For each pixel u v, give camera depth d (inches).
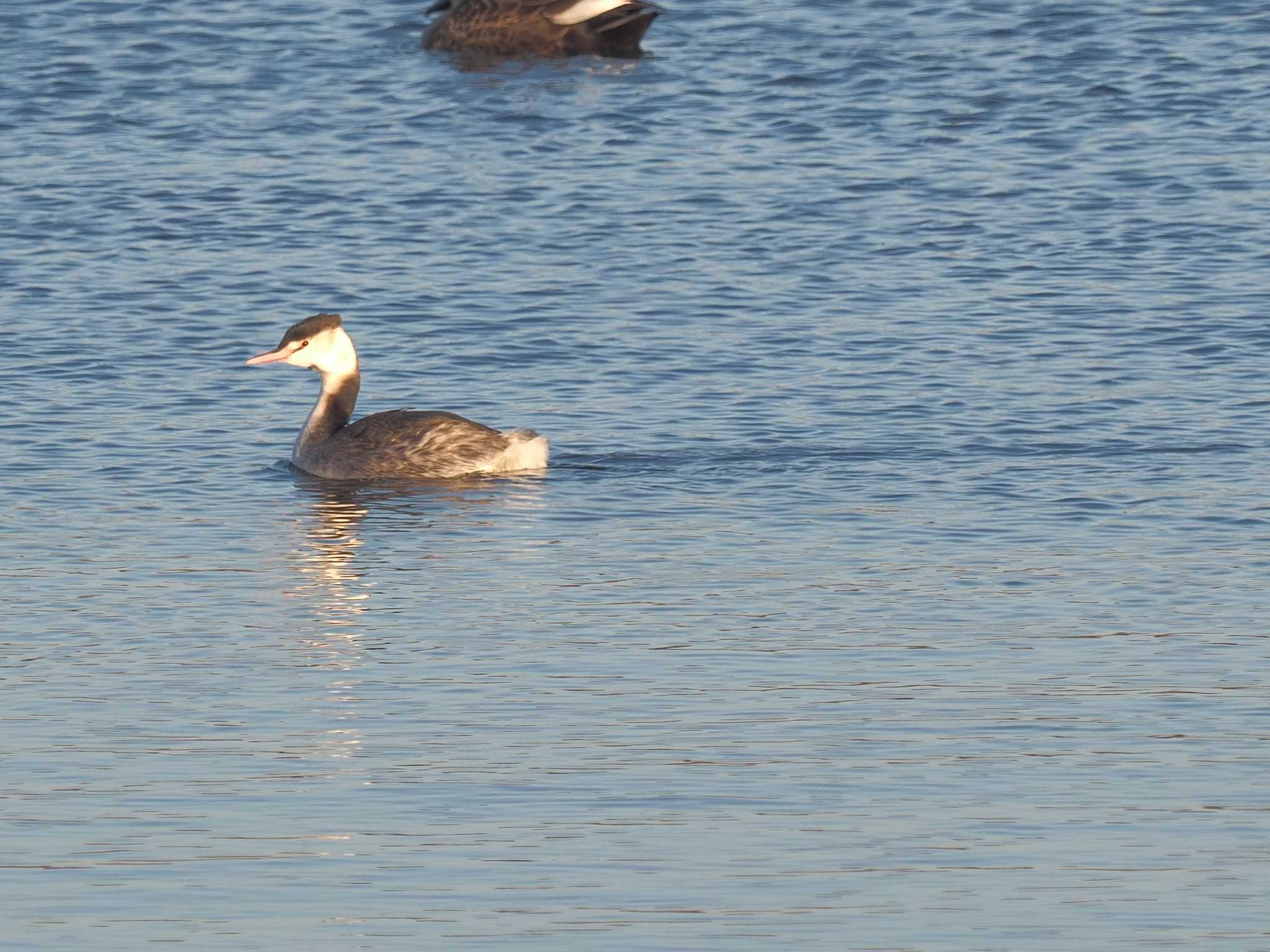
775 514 774.5
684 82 1534.2
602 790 522.6
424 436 842.2
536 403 928.9
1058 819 503.5
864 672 607.8
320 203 1246.9
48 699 589.3
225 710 580.4
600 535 754.8
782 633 643.5
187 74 1550.2
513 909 456.8
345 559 730.2
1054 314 1041.5
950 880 470.9
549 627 652.1
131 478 832.3
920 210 1224.2
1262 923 449.1
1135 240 1165.1
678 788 523.8
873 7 1752.0
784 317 1043.9
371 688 598.5
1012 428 877.2
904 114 1438.2
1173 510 766.5
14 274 1111.0
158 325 1037.8
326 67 1582.2
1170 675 602.9
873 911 455.5
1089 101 1457.9
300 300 1075.9
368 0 1790.1
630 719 572.4
